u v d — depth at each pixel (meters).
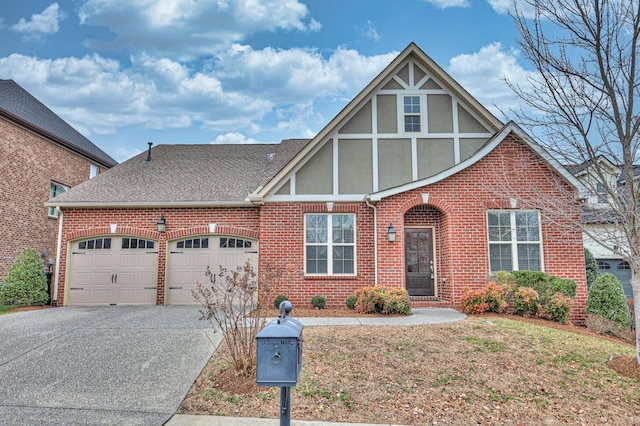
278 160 16.28
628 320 10.02
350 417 4.94
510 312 10.83
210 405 5.21
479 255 11.59
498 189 11.55
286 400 3.78
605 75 6.33
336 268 12.58
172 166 15.99
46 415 4.93
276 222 12.69
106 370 6.30
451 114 13.16
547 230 11.58
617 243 6.89
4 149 16.52
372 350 7.01
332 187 12.80
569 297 10.30
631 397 5.66
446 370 6.27
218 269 13.27
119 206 13.41
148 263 13.41
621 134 6.29
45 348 7.39
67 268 13.38
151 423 4.75
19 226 17.27
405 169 12.89
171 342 7.62
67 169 20.75
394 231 11.79
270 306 11.98
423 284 12.73
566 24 6.50
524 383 5.95
